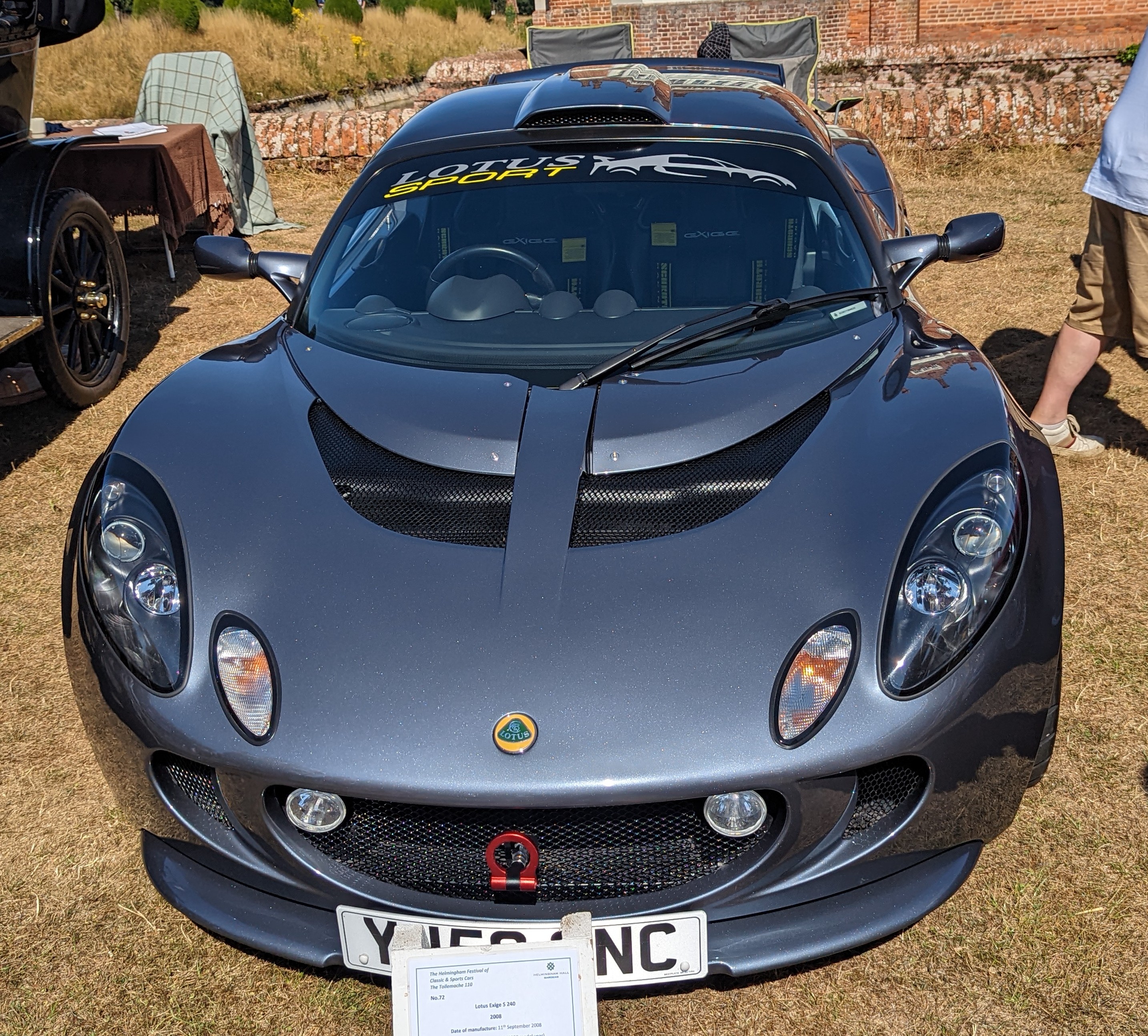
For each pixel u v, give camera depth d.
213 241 3.10
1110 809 2.36
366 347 2.56
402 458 2.18
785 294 2.62
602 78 3.25
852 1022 1.94
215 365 2.64
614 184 2.81
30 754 2.74
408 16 31.61
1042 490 2.09
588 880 1.81
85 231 4.83
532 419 2.23
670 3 17.36
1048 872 2.21
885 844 1.80
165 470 2.19
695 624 1.79
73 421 4.80
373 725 1.72
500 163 2.92
